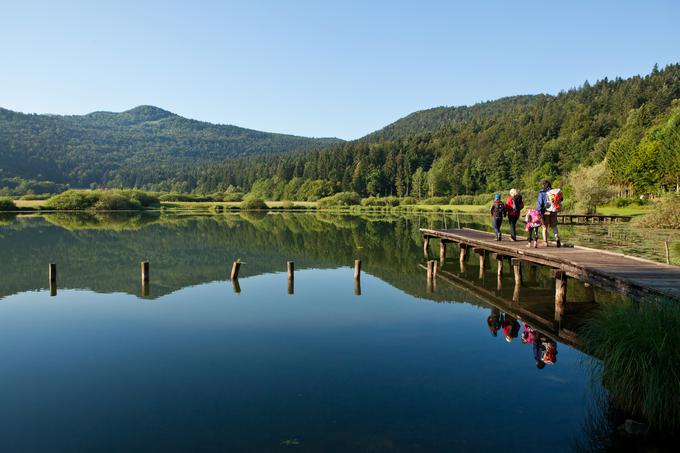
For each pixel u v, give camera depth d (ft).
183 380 25.39
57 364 28.25
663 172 192.13
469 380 24.72
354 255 80.89
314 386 24.18
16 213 218.38
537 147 402.31
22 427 20.38
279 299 46.21
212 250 87.92
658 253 62.95
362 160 450.30
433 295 47.67
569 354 28.81
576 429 19.33
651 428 18.88
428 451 17.80
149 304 44.29
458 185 388.37
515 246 50.88
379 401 22.25
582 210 160.76
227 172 598.75
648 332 20.02
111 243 98.78
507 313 39.86
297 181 457.68
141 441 18.98
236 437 19.08
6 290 51.34
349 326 36.04
